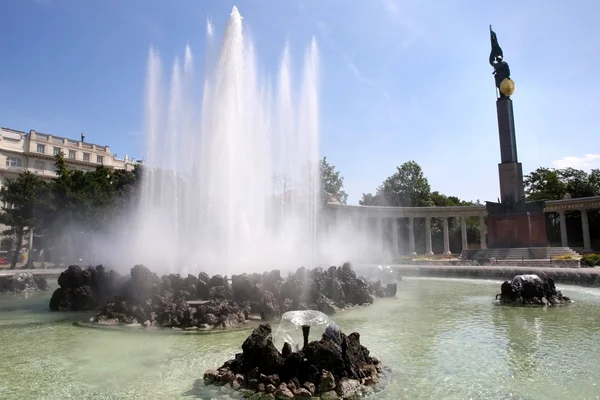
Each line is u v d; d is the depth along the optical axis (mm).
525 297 22047
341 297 21734
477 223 96500
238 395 9227
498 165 53969
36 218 55500
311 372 9422
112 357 12438
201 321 16844
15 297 28844
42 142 86812
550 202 68875
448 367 10961
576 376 10141
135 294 18562
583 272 29703
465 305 22078
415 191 92875
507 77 54469
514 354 12172
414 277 40719
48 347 13781
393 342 13828
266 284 20734
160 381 10234
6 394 9484
